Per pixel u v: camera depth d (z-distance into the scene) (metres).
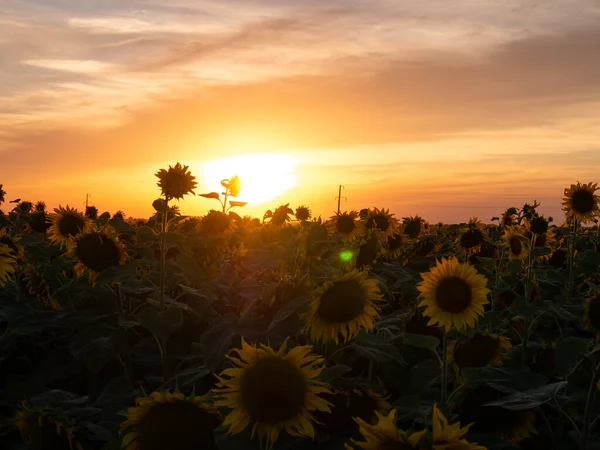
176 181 5.25
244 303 5.78
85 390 5.25
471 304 4.13
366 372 5.02
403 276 7.15
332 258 5.41
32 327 5.16
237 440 3.06
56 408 3.86
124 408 4.07
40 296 5.98
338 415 3.51
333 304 4.09
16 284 6.00
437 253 10.66
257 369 3.01
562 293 7.36
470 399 3.99
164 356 4.87
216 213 6.84
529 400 3.60
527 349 5.30
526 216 10.92
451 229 12.82
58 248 6.91
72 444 3.70
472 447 2.17
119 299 5.27
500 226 11.62
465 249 9.81
